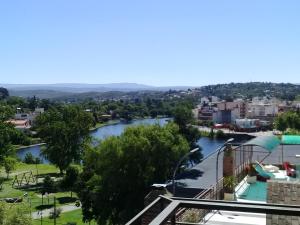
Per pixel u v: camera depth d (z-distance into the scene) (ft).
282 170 113.50
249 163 104.99
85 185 177.06
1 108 347.77
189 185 132.77
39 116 389.80
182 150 187.62
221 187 80.59
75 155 366.43
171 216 15.37
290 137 128.26
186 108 297.12
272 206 16.24
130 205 161.07
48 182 299.17
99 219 164.96
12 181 344.90
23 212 137.80
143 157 164.86
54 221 206.90
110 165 162.71
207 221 60.95
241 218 62.44
